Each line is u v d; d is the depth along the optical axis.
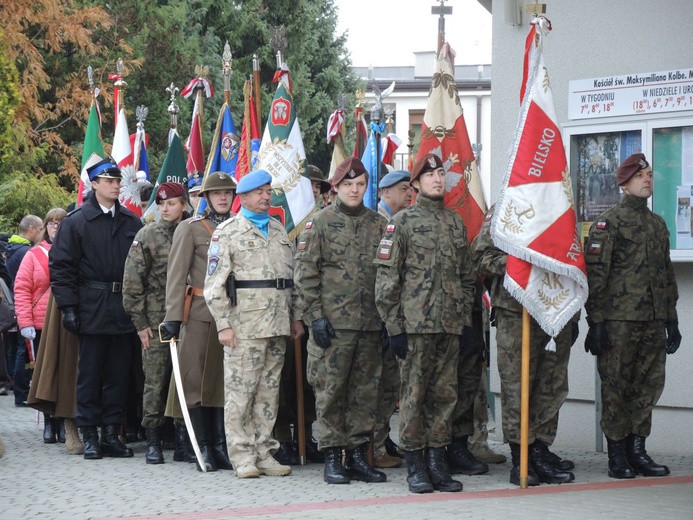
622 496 7.81
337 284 8.73
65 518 7.34
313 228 8.79
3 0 24.56
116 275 10.27
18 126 24.28
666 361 9.97
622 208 8.91
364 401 8.80
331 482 8.62
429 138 9.76
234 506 7.68
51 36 25.91
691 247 9.79
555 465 8.93
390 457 9.54
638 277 8.79
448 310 8.27
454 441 9.09
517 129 8.38
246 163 11.68
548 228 8.20
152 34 29.67
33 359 13.35
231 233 9.02
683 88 9.79
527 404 8.26
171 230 10.18
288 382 9.84
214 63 32.06
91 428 10.19
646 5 10.04
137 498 8.04
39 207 24.67
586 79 10.38
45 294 13.37
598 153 10.39
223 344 8.95
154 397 9.93
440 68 9.80
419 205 8.47
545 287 8.27
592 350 8.83
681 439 9.96
